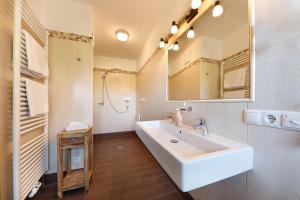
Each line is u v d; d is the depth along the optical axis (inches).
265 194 27.9
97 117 142.6
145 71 115.3
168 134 53.0
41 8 63.5
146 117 111.2
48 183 63.1
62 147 54.8
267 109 27.4
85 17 70.3
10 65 41.3
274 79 26.2
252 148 30.2
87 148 57.8
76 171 66.0
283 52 24.9
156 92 89.3
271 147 26.8
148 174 69.5
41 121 57.6
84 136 57.4
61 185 53.2
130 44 116.4
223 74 39.6
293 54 23.5
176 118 54.0
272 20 26.6
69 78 68.4
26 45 44.6
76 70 69.4
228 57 38.1
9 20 40.8
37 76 55.3
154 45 91.6
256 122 29.1
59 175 53.2
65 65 67.8
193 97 53.2
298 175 23.0
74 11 68.7
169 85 72.6
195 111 50.4
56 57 66.4
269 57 27.1
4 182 38.4
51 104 65.6
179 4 59.4
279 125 25.1
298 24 22.9
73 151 68.7
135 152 99.4
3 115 38.1
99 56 143.5
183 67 60.2
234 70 36.0
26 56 45.4
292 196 23.8
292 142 23.7
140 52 133.7
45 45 62.4
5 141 38.9
